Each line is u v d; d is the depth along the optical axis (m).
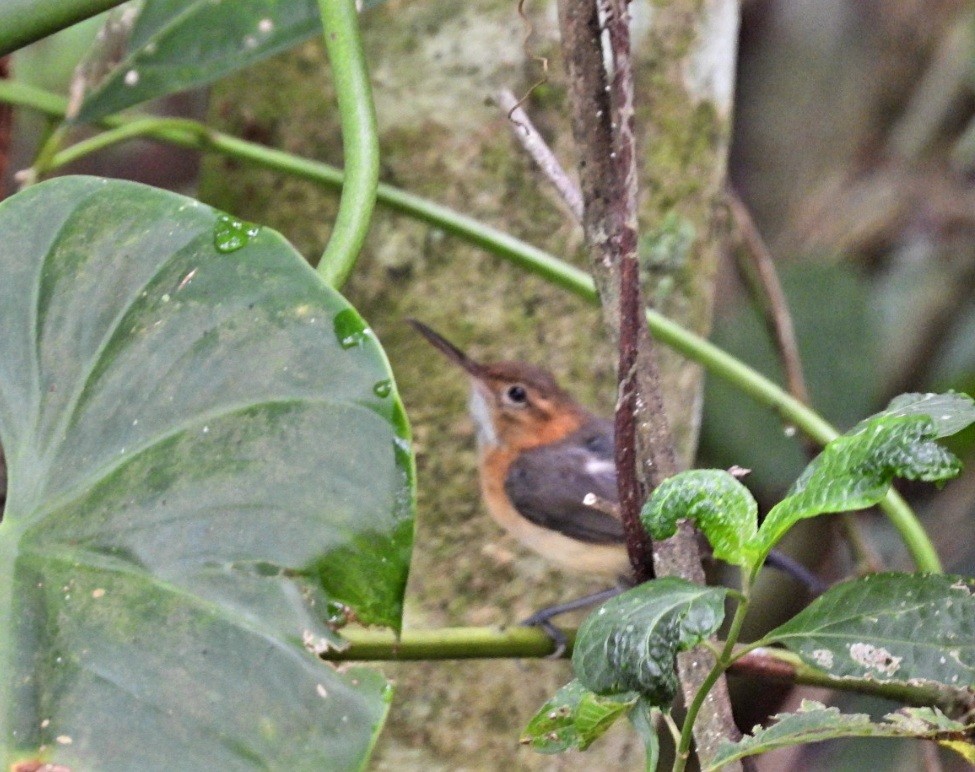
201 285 4.20
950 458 3.32
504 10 8.16
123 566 3.93
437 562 8.56
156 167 13.84
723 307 12.00
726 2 8.94
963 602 3.71
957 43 13.64
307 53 8.34
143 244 4.26
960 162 13.49
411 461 3.96
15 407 4.12
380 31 8.18
